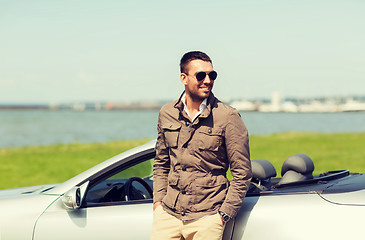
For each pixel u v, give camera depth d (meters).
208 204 3.00
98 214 3.43
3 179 13.24
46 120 194.88
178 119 3.07
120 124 146.88
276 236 3.03
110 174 3.63
